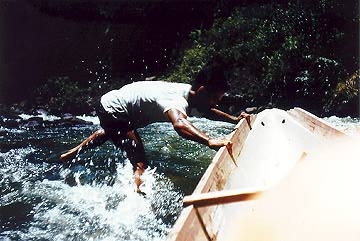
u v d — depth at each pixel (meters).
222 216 2.49
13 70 13.51
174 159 5.98
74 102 11.56
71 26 14.40
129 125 4.10
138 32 14.12
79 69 13.74
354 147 3.29
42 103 11.83
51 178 5.05
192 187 4.72
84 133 8.33
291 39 10.52
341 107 9.87
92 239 3.43
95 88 12.47
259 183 3.44
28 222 3.74
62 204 4.18
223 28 12.00
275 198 2.77
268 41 11.13
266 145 4.48
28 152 6.46
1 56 13.81
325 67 10.26
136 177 4.23
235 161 3.29
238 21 11.95
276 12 11.61
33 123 9.17
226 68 11.33
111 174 5.16
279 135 4.75
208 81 3.59
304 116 4.97
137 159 4.29
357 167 3.13
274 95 10.66
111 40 14.10
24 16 14.27
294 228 2.61
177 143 7.07
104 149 6.49
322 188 2.92
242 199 2.22
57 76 13.22
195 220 2.11
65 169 5.43
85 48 14.16
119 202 4.21
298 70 10.55
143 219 3.85
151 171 4.82
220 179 2.80
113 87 12.68
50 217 3.86
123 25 14.20
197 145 6.93
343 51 10.55
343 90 9.90
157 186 4.66
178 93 3.65
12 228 3.61
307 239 2.52
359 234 2.52
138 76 13.51
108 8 14.14
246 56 11.26
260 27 11.51
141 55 13.95
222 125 8.91
